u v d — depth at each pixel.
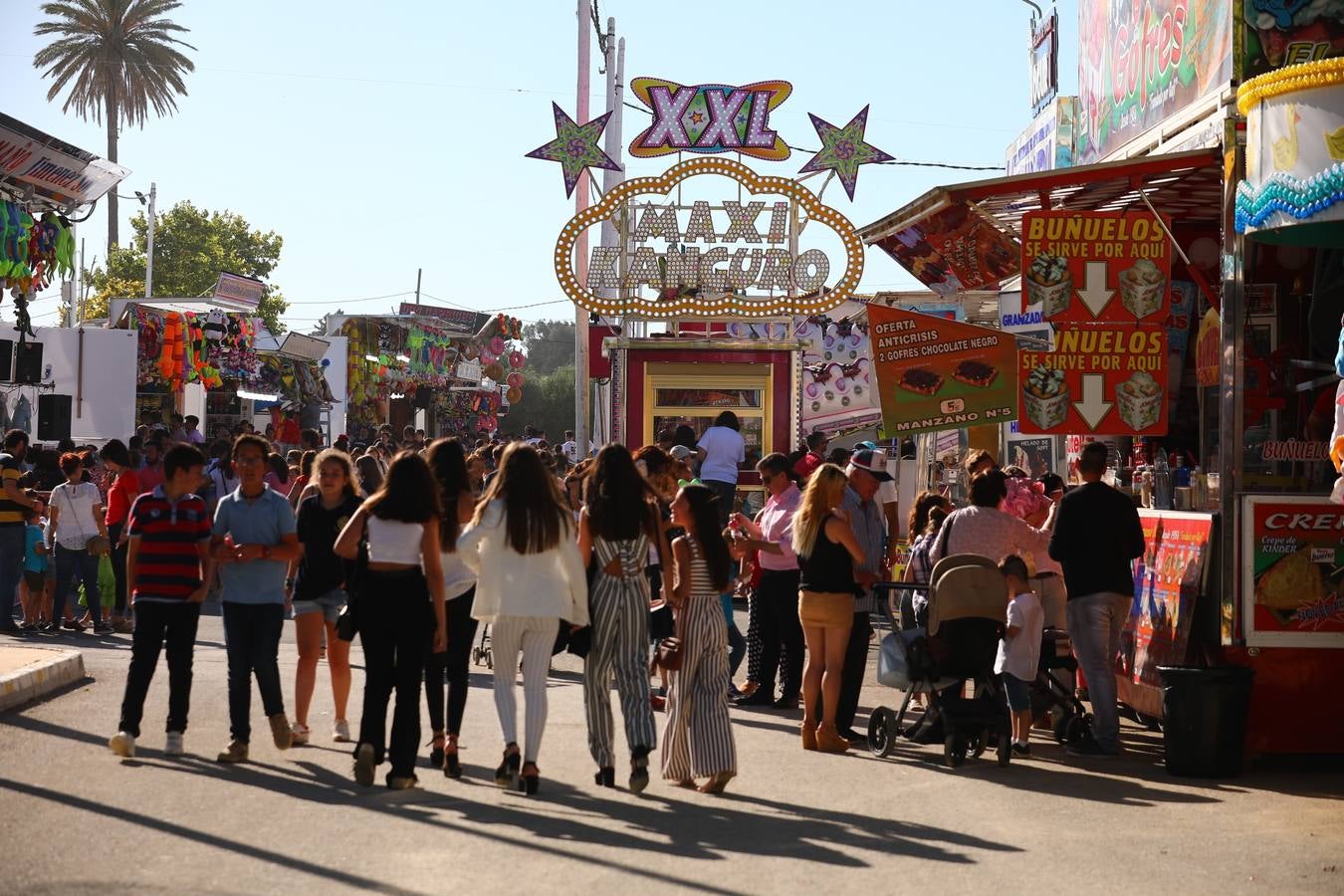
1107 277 11.16
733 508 18.81
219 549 9.16
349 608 8.46
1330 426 10.71
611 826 7.53
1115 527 10.23
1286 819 8.05
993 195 11.16
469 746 9.98
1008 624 10.13
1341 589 9.79
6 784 8.12
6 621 16.42
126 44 61.34
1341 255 10.98
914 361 11.54
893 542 13.95
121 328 27.14
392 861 6.63
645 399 23.22
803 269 23.20
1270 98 8.81
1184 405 13.30
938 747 10.60
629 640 8.62
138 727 9.26
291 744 9.57
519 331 52.12
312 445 19.88
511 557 8.40
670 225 23.17
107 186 18.28
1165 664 10.51
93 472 18.39
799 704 12.52
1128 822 7.93
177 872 6.34
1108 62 14.25
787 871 6.63
